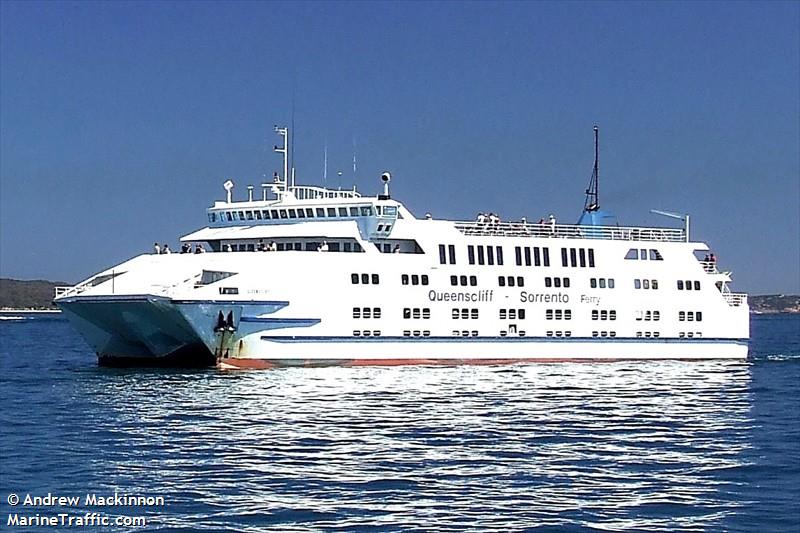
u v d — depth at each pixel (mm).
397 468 54000
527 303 103250
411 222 98562
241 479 51375
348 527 43281
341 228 96938
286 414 71000
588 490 49656
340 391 82562
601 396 83875
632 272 109438
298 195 105000
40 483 50750
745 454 58781
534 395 83188
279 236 98875
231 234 101625
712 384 95438
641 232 112125
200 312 88562
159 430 64812
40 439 62094
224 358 91938
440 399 79500
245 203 103562
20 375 99562
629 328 108938
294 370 92438
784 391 90562
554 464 55438
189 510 45750
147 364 99562
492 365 101562
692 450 59969
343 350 94375
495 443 61250
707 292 113875
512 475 52625
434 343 98375
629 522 44344
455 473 52969
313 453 57656
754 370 110125
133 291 89812
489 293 101250
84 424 67375
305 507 46188
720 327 114375
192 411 72312
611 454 58375
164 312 88938
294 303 92125
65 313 98688
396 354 96625
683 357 112625
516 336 102562
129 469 53594
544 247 104688
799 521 44594
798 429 68312
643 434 65500
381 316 95688
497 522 44125
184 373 92625
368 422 68188
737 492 49469
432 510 45875
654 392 87625
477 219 103438
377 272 95688
